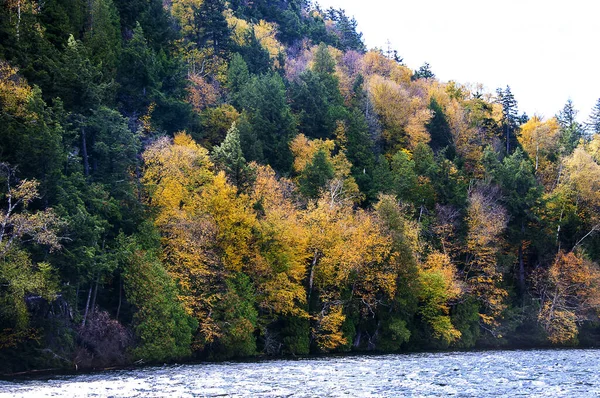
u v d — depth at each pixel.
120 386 31.14
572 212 85.19
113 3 79.94
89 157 55.00
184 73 84.62
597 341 77.94
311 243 60.28
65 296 40.84
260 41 136.38
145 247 49.03
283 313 56.75
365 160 90.06
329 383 33.56
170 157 58.53
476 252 73.00
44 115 45.09
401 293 63.16
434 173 82.12
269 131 85.31
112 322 43.97
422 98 127.06
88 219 42.47
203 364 44.59
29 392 28.25
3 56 49.25
